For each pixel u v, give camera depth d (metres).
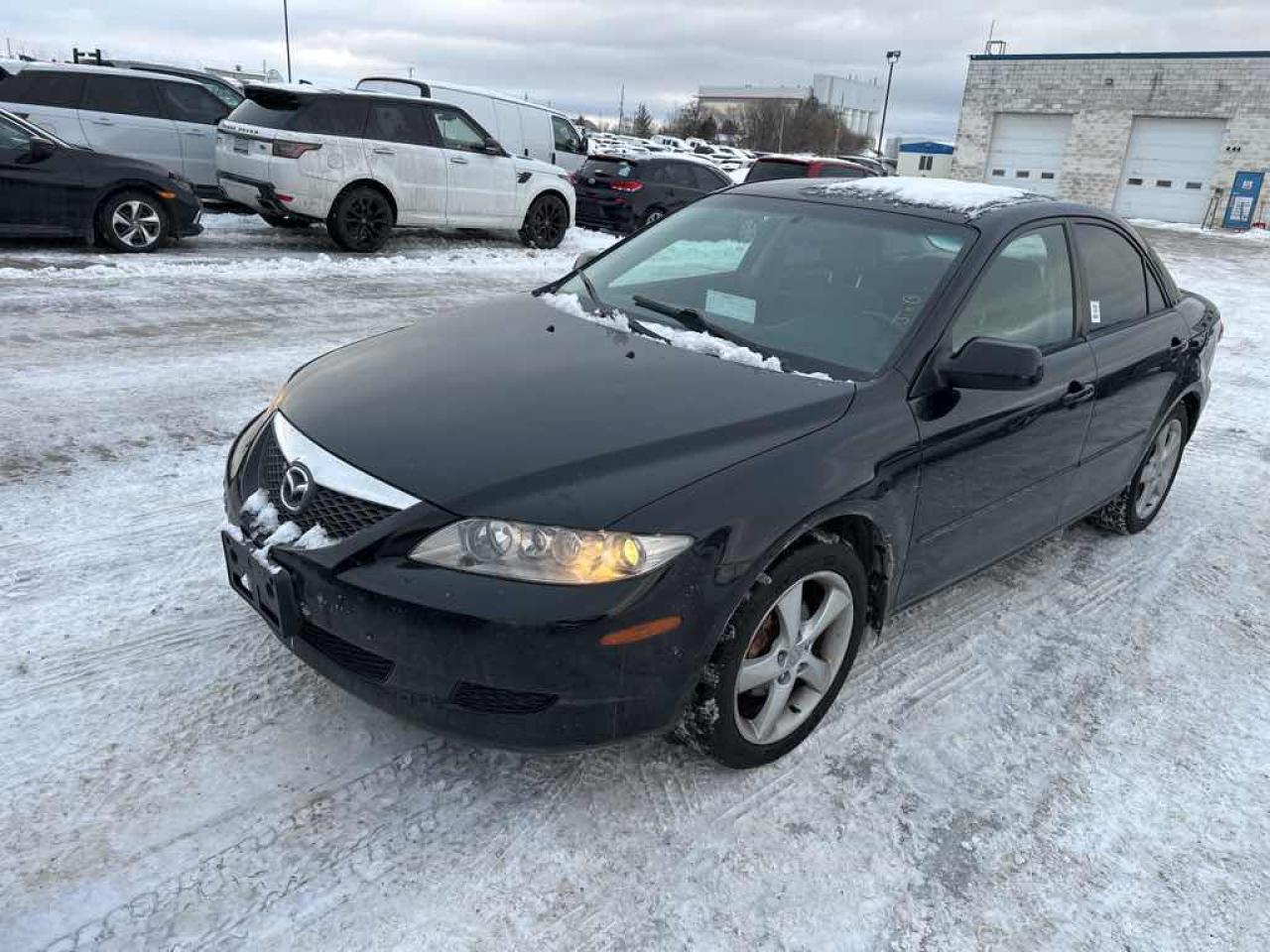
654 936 2.10
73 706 2.64
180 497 4.07
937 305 2.98
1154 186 31.08
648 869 2.28
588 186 15.51
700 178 15.30
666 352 2.96
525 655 2.11
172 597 3.25
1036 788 2.69
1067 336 3.57
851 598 2.72
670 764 2.65
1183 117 29.97
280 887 2.13
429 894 2.15
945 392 2.90
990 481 3.15
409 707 2.23
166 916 2.02
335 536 2.28
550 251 12.96
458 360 2.87
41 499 3.91
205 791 2.38
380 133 11.12
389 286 9.38
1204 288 14.18
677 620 2.21
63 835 2.20
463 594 2.11
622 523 2.15
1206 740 2.99
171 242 10.70
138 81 11.48
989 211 3.37
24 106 10.76
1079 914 2.26
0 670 2.76
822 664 2.74
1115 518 4.39
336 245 11.63
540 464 2.26
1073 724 3.01
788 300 3.21
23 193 8.95
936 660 3.30
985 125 33.78
